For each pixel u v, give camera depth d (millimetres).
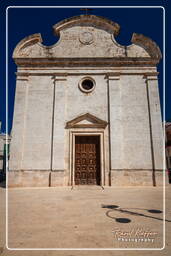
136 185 13312
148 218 5934
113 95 14695
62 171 13391
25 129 14203
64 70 15242
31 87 14977
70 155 13820
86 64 15289
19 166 13469
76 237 4484
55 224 5398
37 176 13445
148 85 14898
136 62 15211
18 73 15109
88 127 14320
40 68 15258
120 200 8664
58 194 10391
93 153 14352
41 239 4363
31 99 14766
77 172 14070
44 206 7559
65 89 14867
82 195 10039
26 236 4539
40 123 14328
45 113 14523
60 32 16016
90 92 14898
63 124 14234
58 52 15617
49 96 14836
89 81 15273
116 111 14406
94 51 15641
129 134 14125
